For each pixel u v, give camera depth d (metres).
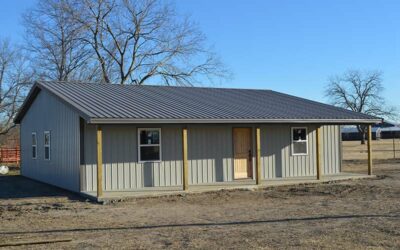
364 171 26.42
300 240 9.33
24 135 26.97
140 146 19.14
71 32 42.84
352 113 23.02
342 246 8.78
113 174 18.50
